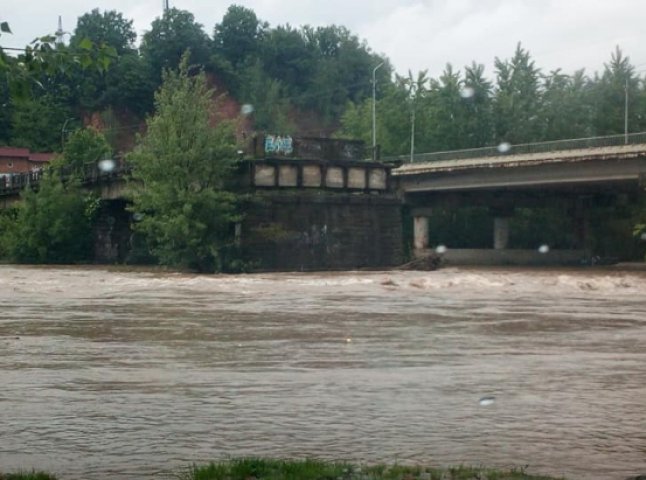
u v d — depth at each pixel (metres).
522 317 28.30
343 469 8.47
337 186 70.31
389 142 117.00
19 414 11.98
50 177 85.56
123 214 86.81
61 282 48.62
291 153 69.75
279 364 17.08
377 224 71.88
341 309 31.19
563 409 12.56
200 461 9.38
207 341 20.98
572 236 101.50
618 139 73.12
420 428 11.20
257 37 178.00
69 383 14.66
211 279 51.84
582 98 116.00
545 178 72.94
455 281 49.09
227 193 66.62
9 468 9.03
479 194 87.50
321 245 69.50
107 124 137.38
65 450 9.89
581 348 20.06
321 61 175.38
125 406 12.60
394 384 14.73
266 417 11.84
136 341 20.95
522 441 10.50
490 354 18.84
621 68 112.00
